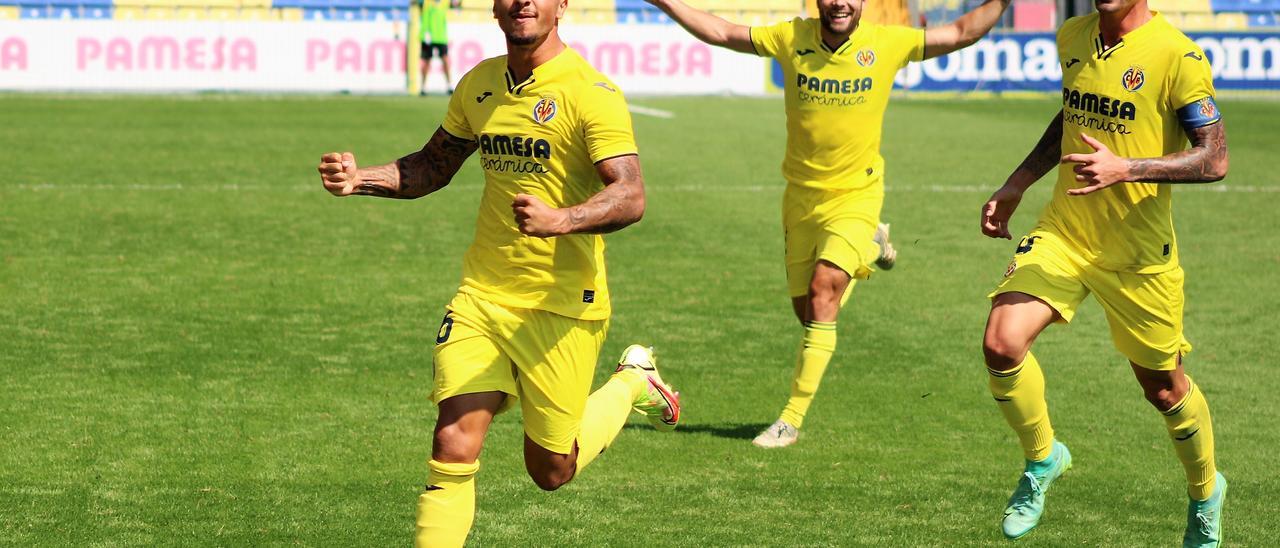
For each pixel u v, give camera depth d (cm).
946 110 4350
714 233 2150
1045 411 844
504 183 748
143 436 1067
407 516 897
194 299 1606
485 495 946
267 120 3728
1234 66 4816
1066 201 867
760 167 2925
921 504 941
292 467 998
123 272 1755
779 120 3969
